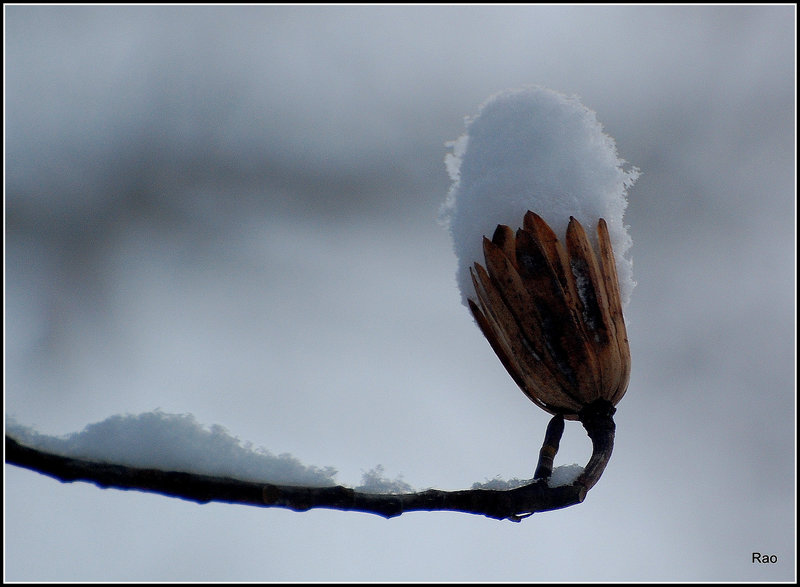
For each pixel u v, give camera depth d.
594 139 1.20
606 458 1.18
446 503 1.16
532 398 1.20
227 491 1.14
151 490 1.14
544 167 1.20
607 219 1.20
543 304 1.19
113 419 1.15
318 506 1.15
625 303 1.21
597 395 1.19
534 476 1.18
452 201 1.21
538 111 1.20
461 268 1.21
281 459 1.15
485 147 1.20
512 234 1.19
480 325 1.20
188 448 1.15
